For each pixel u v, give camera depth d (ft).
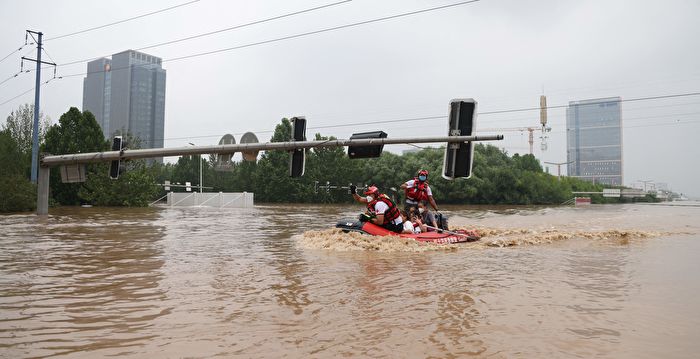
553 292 17.06
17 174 88.48
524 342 11.43
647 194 286.66
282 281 19.29
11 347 11.07
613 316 13.79
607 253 28.60
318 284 18.66
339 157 218.18
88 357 10.41
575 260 25.45
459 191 201.05
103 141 120.67
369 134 43.34
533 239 35.50
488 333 12.17
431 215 38.24
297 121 46.37
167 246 32.12
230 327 12.76
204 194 132.57
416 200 39.04
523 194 216.95
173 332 12.31
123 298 16.22
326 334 12.13
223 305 15.21
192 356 10.49
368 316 13.84
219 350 10.89
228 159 48.24
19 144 152.97
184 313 14.21
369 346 11.16
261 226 52.39
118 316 13.87
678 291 17.19
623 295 16.57
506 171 210.38
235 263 24.29
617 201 293.64
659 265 23.56
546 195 229.86
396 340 11.61
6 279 19.72
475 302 15.55
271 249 30.48
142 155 51.78
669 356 10.48
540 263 24.26
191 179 243.60
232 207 130.82
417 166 213.05
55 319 13.52
